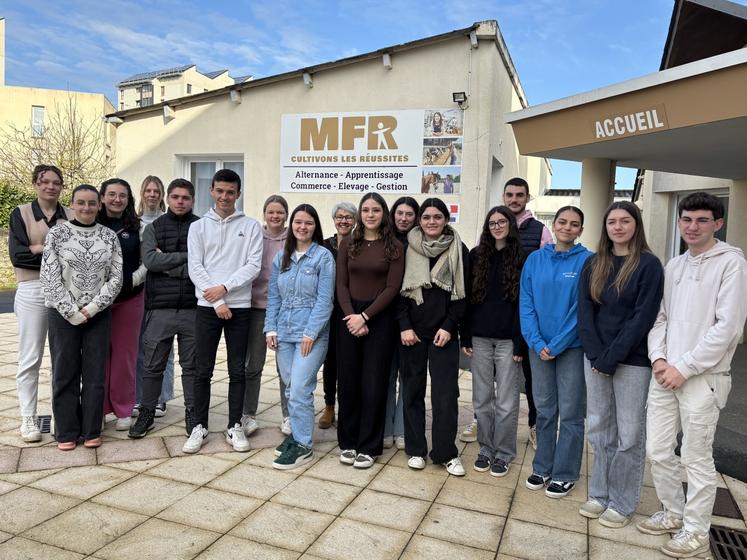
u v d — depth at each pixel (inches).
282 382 163.8
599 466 124.6
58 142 747.4
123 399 166.4
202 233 151.9
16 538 107.2
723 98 152.3
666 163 248.7
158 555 103.4
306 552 106.2
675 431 113.9
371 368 143.9
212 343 152.8
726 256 106.7
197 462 145.6
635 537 115.8
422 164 318.0
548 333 130.0
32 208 154.9
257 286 164.7
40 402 188.4
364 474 142.0
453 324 139.9
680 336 110.0
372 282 142.9
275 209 163.6
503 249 141.3
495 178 354.9
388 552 107.2
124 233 161.0
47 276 142.3
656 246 371.9
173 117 374.9
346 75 331.3
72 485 130.2
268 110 350.9
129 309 164.2
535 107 215.8
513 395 143.2
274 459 148.2
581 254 129.4
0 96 1293.1
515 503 129.0
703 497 109.3
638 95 176.9
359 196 333.4
